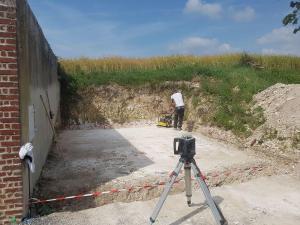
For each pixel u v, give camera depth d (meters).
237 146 11.76
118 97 18.17
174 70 19.39
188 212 6.32
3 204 5.43
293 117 11.96
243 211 6.39
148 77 18.61
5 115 5.32
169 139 13.20
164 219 6.02
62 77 17.50
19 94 5.40
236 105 14.92
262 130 12.39
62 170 8.54
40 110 8.30
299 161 9.55
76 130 16.19
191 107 16.86
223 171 8.31
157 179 7.70
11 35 5.24
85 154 10.44
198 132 14.82
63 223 5.71
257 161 9.32
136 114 17.98
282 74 19.50
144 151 10.93
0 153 5.35
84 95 17.81
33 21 7.12
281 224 5.88
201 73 18.62
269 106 13.74
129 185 7.31
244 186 7.76
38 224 5.58
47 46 10.52
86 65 19.72
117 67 20.39
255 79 17.47
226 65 20.89
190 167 5.84
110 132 15.28
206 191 5.57
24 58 5.87
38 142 7.74
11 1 5.19
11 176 5.43
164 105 18.25
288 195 7.22
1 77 5.25
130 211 6.39
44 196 6.71
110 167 8.84
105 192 6.83
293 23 11.23
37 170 7.48
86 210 6.38
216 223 5.81
